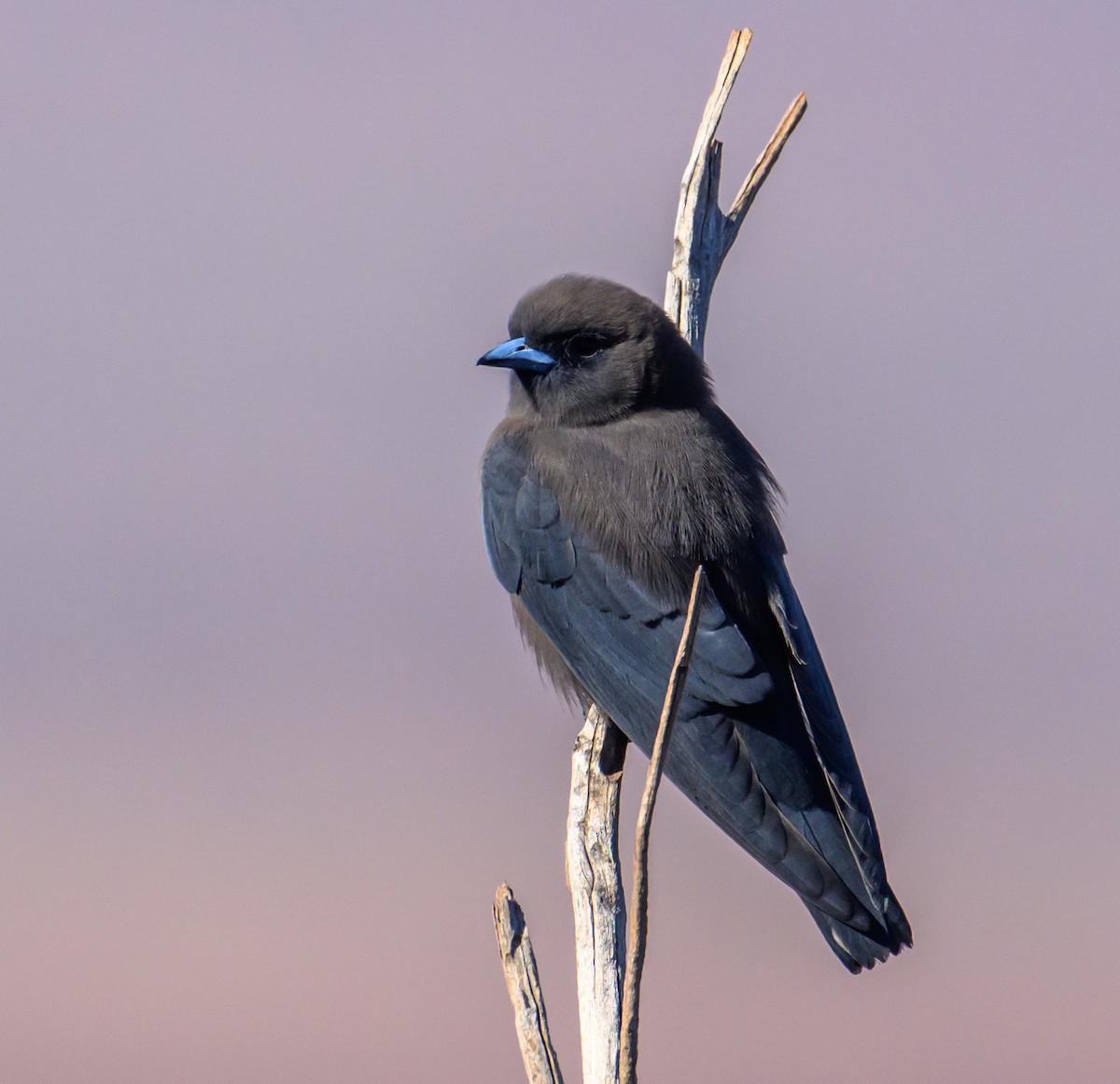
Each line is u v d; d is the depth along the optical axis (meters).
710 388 11.79
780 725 10.07
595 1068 8.25
